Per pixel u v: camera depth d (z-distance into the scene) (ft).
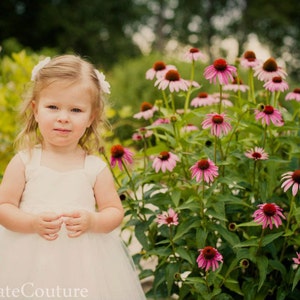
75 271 6.40
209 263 6.92
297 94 9.09
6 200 6.63
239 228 7.99
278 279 8.14
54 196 6.72
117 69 30.96
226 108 8.96
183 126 9.41
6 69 13.87
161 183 8.96
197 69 26.45
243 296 8.19
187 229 7.55
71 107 6.60
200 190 8.38
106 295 6.52
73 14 70.23
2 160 11.52
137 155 8.84
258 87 25.70
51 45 71.05
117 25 75.31
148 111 9.48
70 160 7.00
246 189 8.39
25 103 7.26
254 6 79.61
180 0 82.69
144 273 8.30
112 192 7.11
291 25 81.05
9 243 6.51
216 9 83.92
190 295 8.29
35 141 7.20
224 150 8.46
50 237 6.23
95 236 6.73
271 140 8.55
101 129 7.80
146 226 8.02
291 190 8.00
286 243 8.11
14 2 70.03
